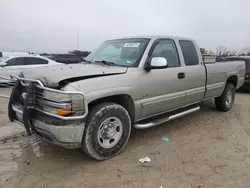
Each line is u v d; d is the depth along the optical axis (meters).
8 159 3.29
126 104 3.54
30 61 10.45
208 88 5.09
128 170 3.05
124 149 3.69
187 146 3.87
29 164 3.17
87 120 3.03
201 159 3.40
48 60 10.91
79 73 3.05
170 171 3.04
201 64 4.86
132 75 3.45
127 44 4.11
